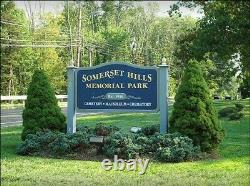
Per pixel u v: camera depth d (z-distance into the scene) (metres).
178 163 10.19
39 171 9.38
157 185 8.18
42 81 12.97
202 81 11.56
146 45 52.94
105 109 12.48
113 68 12.46
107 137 11.08
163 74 12.15
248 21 19.41
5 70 49.53
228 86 50.25
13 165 9.97
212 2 23.75
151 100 12.20
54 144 11.23
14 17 50.59
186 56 23.92
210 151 11.25
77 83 12.70
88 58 48.09
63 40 50.84
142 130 12.41
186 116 11.30
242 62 21.89
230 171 9.30
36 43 50.00
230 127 17.12
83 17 52.81
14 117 24.62
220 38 19.97
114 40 50.16
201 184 8.21
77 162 10.32
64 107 33.03
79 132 11.53
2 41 48.66
